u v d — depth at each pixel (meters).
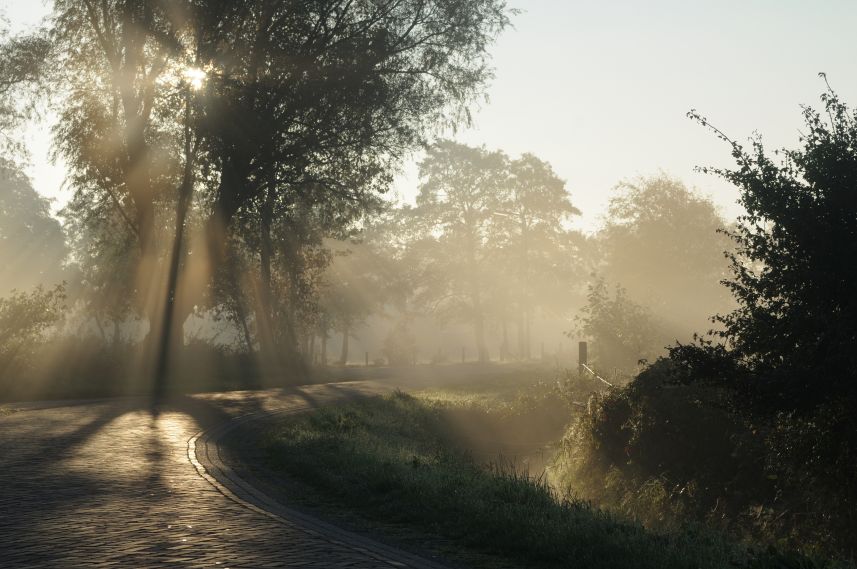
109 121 34.88
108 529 8.42
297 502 10.63
